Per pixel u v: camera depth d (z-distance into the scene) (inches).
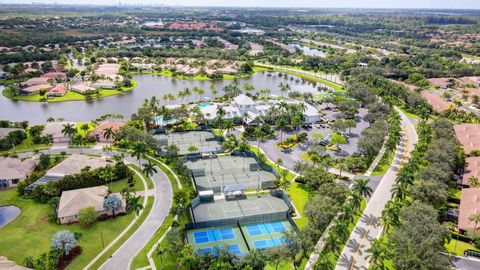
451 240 4013.3
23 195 4758.9
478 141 6525.6
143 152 5438.0
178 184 5132.9
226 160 6063.0
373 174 5585.6
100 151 6250.0
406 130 7711.6
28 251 3641.7
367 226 4188.0
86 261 3518.7
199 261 3240.7
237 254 3715.6
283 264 3533.5
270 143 6845.5
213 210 4564.5
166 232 4005.9
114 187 4977.9
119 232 4008.4
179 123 7726.4
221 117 7431.1
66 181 4714.6
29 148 6333.7
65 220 4146.2
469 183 5098.4
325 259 3157.0
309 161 6023.6
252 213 4512.8
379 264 3521.2
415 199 4330.7
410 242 3331.7
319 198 4151.1
